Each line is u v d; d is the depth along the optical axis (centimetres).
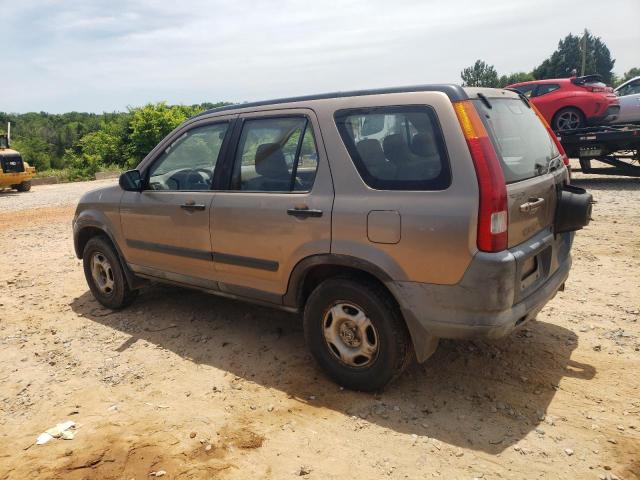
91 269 541
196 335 460
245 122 399
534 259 331
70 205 1554
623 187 1146
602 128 1152
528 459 275
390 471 272
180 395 361
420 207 300
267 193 375
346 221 328
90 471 285
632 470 264
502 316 292
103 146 5369
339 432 308
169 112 5194
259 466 282
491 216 283
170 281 467
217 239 407
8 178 2070
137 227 475
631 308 467
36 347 454
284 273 370
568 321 447
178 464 287
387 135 320
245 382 374
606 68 8381
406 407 329
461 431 302
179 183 446
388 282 315
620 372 359
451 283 295
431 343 316
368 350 336
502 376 362
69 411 347
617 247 661
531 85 1306
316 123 353
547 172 356
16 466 292
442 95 304
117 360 420
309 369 387
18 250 876
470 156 288
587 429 298
